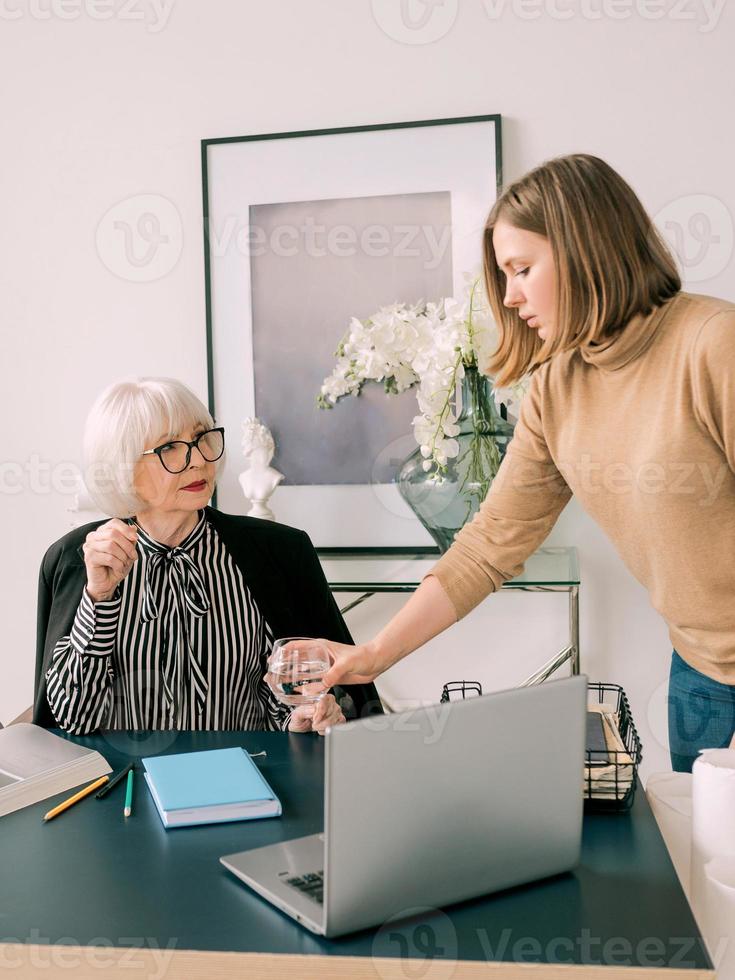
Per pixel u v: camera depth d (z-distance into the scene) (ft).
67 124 7.37
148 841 3.48
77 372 7.52
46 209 7.45
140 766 4.22
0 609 7.70
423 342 6.17
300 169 7.07
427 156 6.89
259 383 7.26
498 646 7.18
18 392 7.60
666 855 3.31
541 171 4.39
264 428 7.04
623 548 4.92
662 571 4.69
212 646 5.35
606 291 4.27
